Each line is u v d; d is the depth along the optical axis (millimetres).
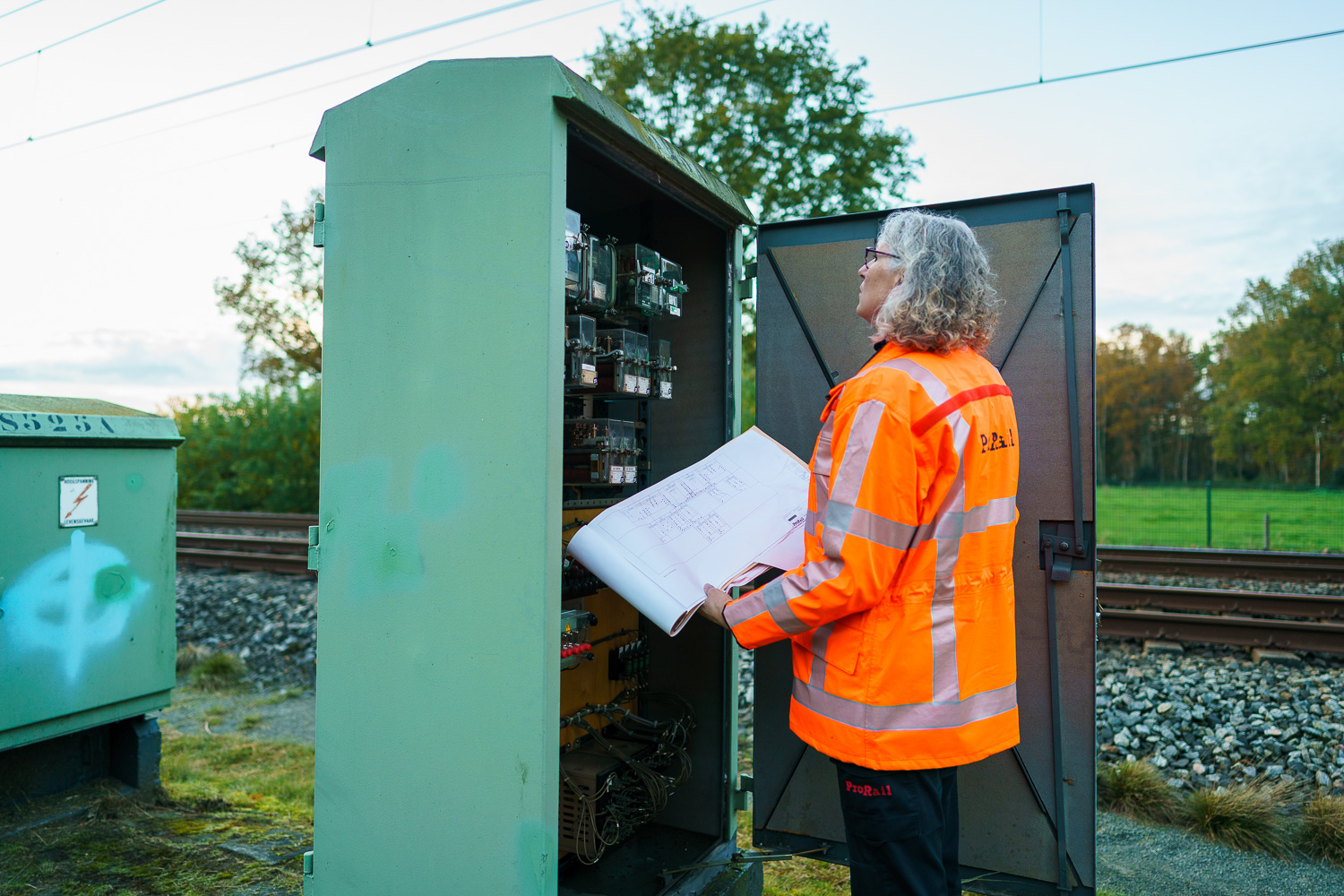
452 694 1653
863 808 1436
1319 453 30359
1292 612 5348
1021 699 2008
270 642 5547
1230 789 3178
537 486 1560
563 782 2094
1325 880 2648
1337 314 29328
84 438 2852
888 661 1396
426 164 1686
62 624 2812
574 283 1933
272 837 2752
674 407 2492
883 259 1554
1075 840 1948
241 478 16766
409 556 1703
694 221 2457
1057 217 1995
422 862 1684
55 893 2354
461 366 1643
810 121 9867
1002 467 1492
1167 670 4340
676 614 1576
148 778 3117
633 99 10273
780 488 1894
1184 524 17578
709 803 2391
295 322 15891
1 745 2658
